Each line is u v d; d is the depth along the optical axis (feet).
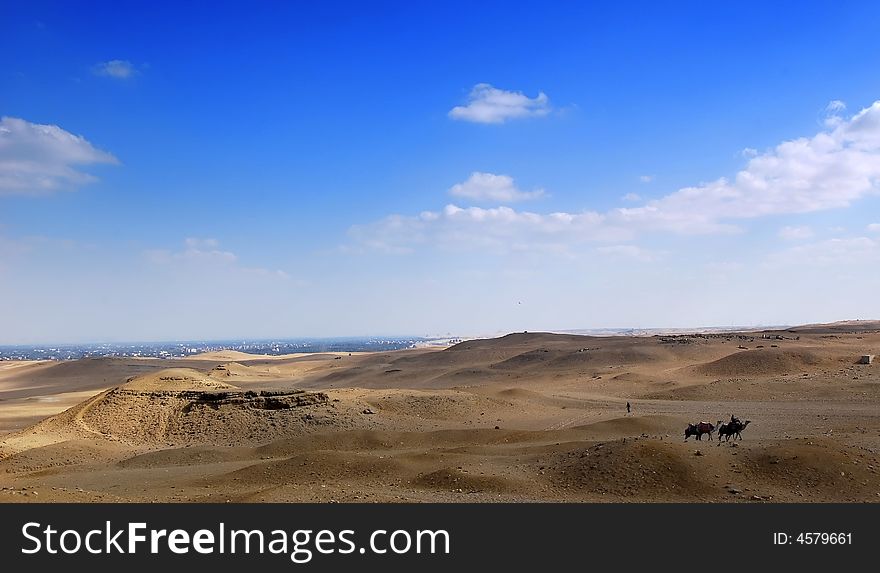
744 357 306.76
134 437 184.03
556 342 533.55
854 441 107.65
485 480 93.20
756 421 164.96
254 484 104.17
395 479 101.04
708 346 398.42
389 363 522.06
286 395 196.24
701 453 94.22
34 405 307.58
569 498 84.53
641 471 89.71
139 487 111.14
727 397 225.76
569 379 322.75
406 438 152.15
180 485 109.91
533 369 385.29
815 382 236.43
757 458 91.81
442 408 204.03
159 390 207.21
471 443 147.54
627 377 296.10
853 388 219.41
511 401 222.07
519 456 115.55
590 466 94.89
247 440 174.50
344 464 109.70
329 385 395.14
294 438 153.58
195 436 181.47
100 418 193.67
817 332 489.26
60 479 126.00
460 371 399.24
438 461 112.78
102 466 146.51
